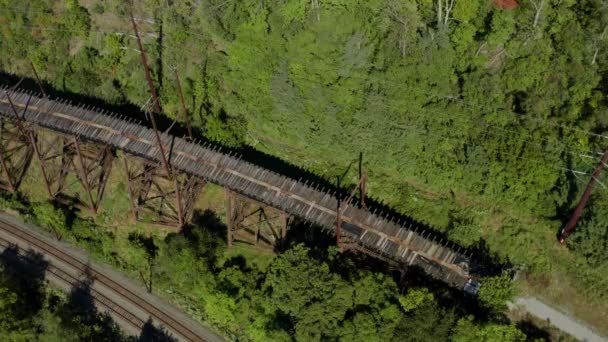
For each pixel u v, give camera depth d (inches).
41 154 2428.6
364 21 2095.2
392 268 1911.9
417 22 2048.5
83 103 2434.8
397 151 2048.5
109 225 2324.1
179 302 2129.7
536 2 1945.1
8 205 2421.3
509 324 1781.5
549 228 1878.7
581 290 1806.1
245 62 2214.6
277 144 2240.4
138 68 2380.7
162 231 2247.8
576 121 1850.4
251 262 2117.4
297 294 1822.1
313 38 2142.0
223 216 2201.0
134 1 2440.9
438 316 1724.9
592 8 1921.8
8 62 2603.3
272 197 1977.1
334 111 2107.5
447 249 1866.4
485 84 1934.1
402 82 2033.7
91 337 2110.0
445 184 2006.6
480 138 1934.1
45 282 2269.9
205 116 2285.9
